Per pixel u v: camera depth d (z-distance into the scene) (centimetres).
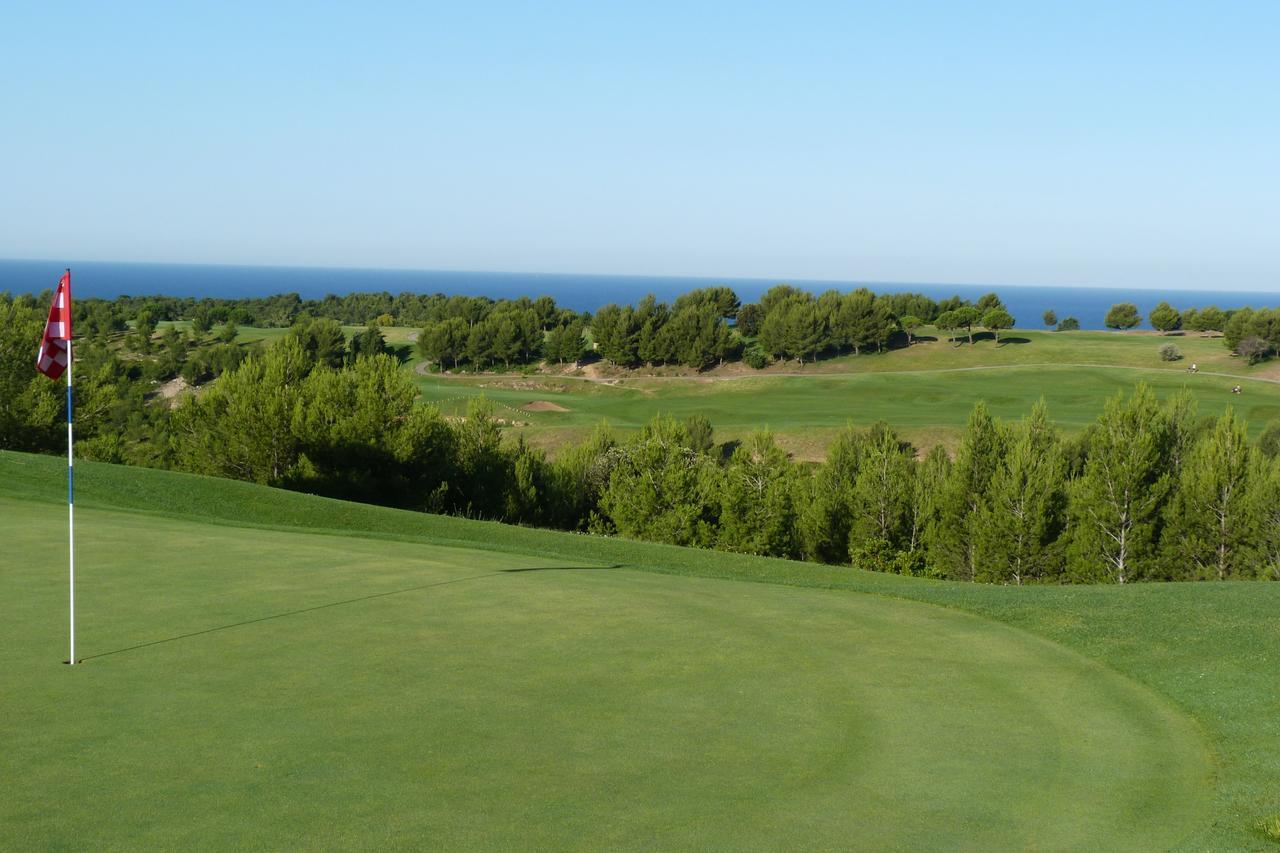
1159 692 1128
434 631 1280
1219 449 3419
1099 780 880
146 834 705
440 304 16088
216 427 4441
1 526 1905
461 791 798
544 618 1371
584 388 10838
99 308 13325
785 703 1051
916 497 3947
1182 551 3425
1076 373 9994
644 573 1803
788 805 801
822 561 4075
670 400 9656
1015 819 794
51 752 849
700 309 11956
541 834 729
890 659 1232
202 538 1880
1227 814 811
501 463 4659
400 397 4450
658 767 866
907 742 952
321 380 4422
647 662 1178
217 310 13812
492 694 1040
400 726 938
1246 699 1091
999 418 7438
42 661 1097
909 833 761
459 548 2006
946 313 12119
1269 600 1507
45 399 4659
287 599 1420
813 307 12038
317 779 811
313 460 4353
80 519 2039
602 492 4422
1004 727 1005
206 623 1275
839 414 8244
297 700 998
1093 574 3462
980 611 1477
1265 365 10044
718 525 4153
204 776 809
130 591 1427
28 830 707
